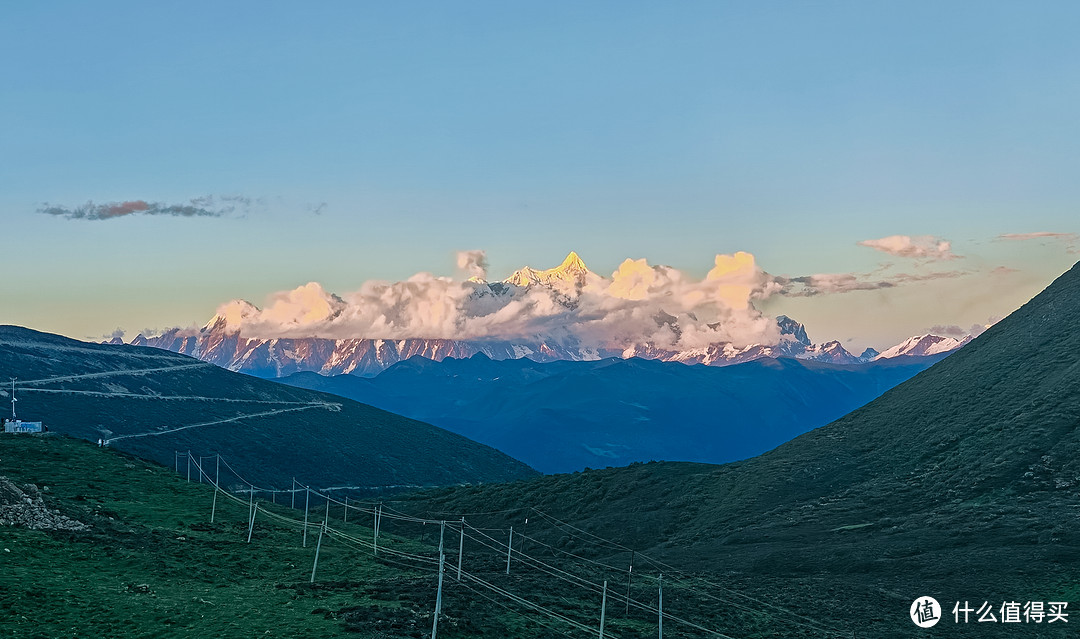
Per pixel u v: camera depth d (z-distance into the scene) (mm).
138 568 79000
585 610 80562
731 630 80250
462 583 84625
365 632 63438
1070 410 137375
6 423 128250
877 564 105500
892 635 81938
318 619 66875
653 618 80875
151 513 101312
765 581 102812
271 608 70000
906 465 145125
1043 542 105062
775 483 149500
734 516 139500
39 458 114750
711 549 123312
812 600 93562
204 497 114062
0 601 64688
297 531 104125
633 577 102875
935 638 81438
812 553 111812
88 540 83812
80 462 116688
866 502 133625
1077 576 95312
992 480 127938
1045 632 83000
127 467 119938
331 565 88625
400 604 72562
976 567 100312
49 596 67250
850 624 85312
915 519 121688
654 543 137625
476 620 70438
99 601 67938
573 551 134125
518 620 73562
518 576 93875
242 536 96938
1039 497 119938
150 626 63844
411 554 101625
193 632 63000
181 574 79812
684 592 94188
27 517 86250
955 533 112625
